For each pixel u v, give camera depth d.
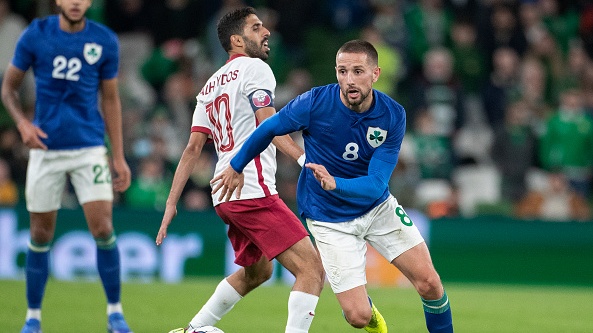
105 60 24.39
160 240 20.50
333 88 20.00
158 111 49.81
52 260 41.50
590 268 46.00
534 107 56.22
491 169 52.22
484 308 34.97
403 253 20.39
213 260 43.22
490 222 45.66
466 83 57.75
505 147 52.31
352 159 20.08
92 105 24.36
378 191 19.48
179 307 32.06
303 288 20.30
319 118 19.83
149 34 54.69
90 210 24.06
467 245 45.44
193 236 43.00
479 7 59.38
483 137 54.69
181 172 21.19
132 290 36.84
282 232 20.53
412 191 48.31
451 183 50.94
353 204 20.08
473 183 51.62
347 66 19.12
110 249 24.38
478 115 56.16
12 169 46.47
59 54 23.84
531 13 59.69
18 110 24.09
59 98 23.97
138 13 54.69
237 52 21.58
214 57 53.19
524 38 59.00
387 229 20.45
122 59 54.31
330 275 20.09
